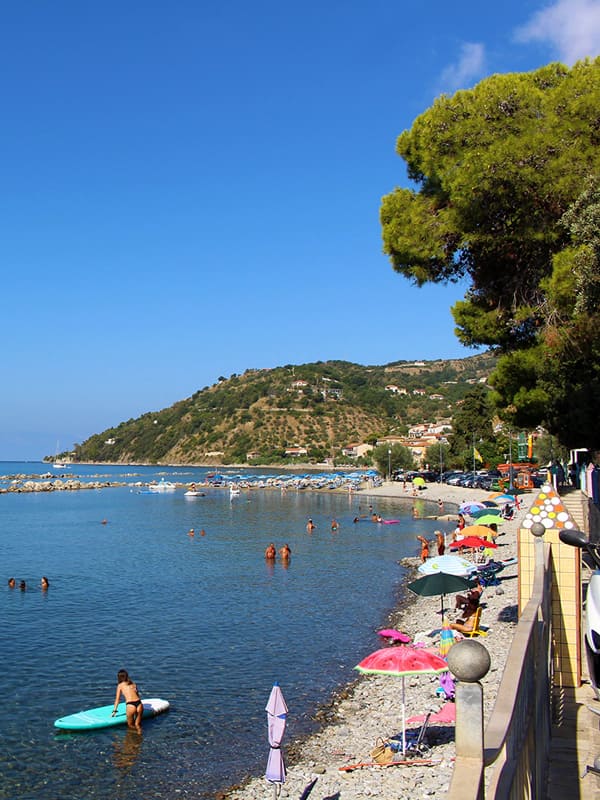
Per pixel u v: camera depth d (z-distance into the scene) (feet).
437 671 46.16
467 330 71.51
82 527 247.70
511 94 60.95
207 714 62.28
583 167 56.85
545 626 27.78
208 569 147.13
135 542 199.82
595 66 61.62
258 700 65.67
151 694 67.72
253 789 46.80
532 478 278.05
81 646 85.40
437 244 65.57
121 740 56.75
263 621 98.12
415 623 92.73
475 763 12.01
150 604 110.83
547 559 33.91
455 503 301.63
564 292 55.83
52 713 62.95
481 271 68.74
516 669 16.90
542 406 70.59
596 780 25.49
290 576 137.18
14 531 234.79
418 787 42.91
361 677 71.72
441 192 67.00
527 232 60.90
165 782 49.08
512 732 14.64
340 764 49.14
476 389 407.23
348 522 249.96
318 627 94.17
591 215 52.42
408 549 176.96
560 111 59.41
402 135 68.90
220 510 321.73
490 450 379.76
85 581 133.28
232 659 79.36
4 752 54.65
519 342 70.44
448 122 63.00
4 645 86.17
